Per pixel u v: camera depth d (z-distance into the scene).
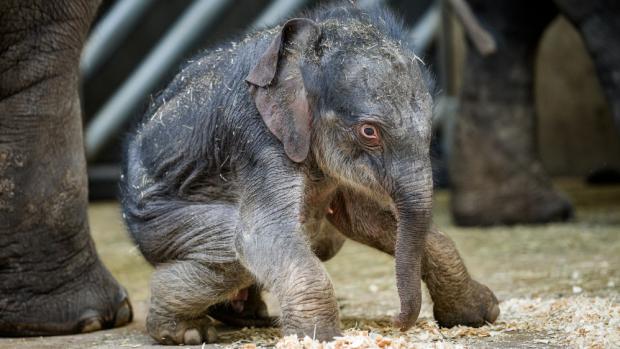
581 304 10.30
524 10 20.25
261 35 9.64
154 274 9.56
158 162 9.72
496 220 20.67
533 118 20.84
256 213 8.78
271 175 8.81
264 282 8.52
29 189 10.48
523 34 20.47
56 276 10.71
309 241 9.27
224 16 29.55
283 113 8.83
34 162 10.49
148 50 29.70
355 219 9.83
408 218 8.30
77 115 10.83
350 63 8.58
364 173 8.59
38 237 10.60
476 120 20.73
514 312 10.41
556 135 29.42
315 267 8.32
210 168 9.36
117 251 18.41
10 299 10.57
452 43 28.98
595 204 23.78
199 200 9.47
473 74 20.77
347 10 9.46
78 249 10.84
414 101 8.43
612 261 15.24
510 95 20.62
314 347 7.80
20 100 10.38
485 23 20.55
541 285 13.18
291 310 8.18
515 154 20.62
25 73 10.38
